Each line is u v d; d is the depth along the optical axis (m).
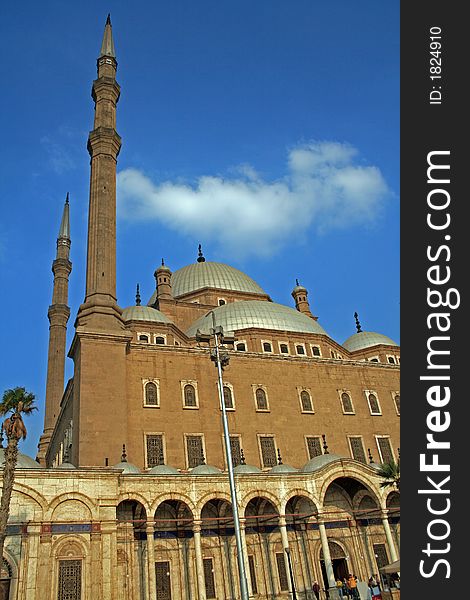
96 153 57.44
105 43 65.50
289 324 64.81
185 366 50.00
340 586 39.16
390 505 49.78
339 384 57.31
